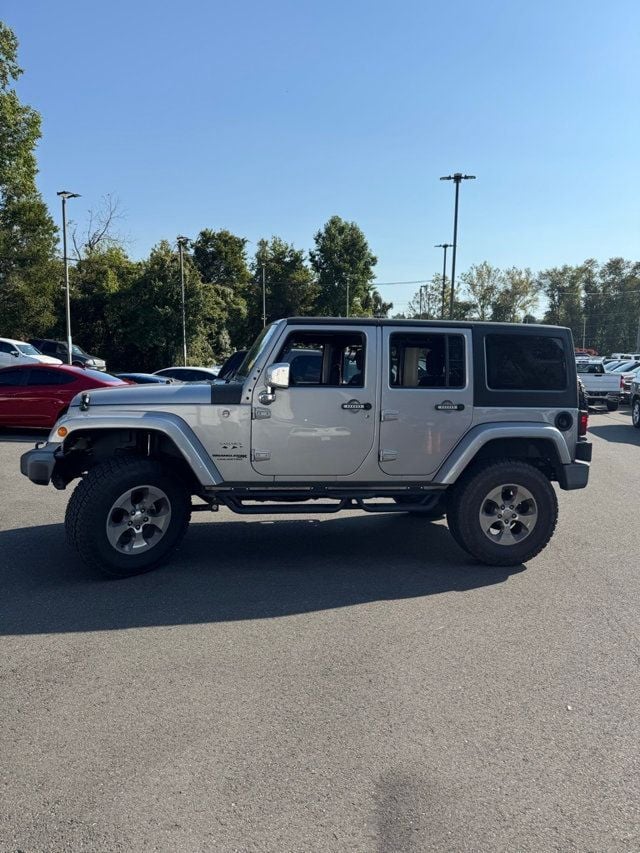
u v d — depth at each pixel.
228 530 6.96
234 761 2.92
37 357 25.97
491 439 5.74
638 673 3.82
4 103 35.28
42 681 3.63
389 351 5.55
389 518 7.57
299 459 5.50
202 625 4.43
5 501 8.15
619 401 23.89
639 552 6.33
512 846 2.44
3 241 37.91
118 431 5.63
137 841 2.44
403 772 2.86
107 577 5.34
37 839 2.45
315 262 71.62
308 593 5.07
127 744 3.04
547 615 4.70
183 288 43.19
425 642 4.21
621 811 2.64
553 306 109.62
